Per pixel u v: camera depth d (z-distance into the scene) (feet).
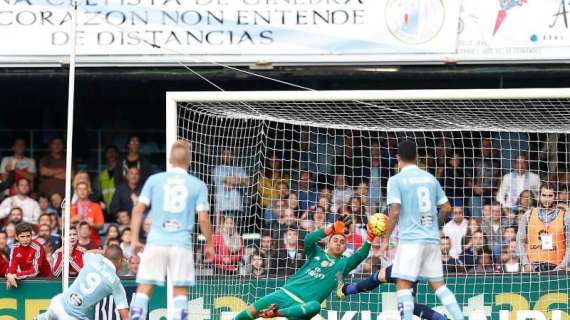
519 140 123.75
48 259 127.24
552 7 130.00
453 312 96.48
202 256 119.03
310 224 123.75
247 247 121.80
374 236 103.50
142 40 130.62
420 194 96.68
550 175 125.29
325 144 128.77
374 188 126.41
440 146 128.98
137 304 89.81
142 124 147.43
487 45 130.41
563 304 112.47
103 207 138.82
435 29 130.41
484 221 123.34
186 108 116.78
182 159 92.02
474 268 121.60
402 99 109.50
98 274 99.96
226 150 122.31
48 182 140.67
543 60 130.11
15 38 130.11
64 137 146.20
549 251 119.65
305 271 104.63
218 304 112.57
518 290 112.78
